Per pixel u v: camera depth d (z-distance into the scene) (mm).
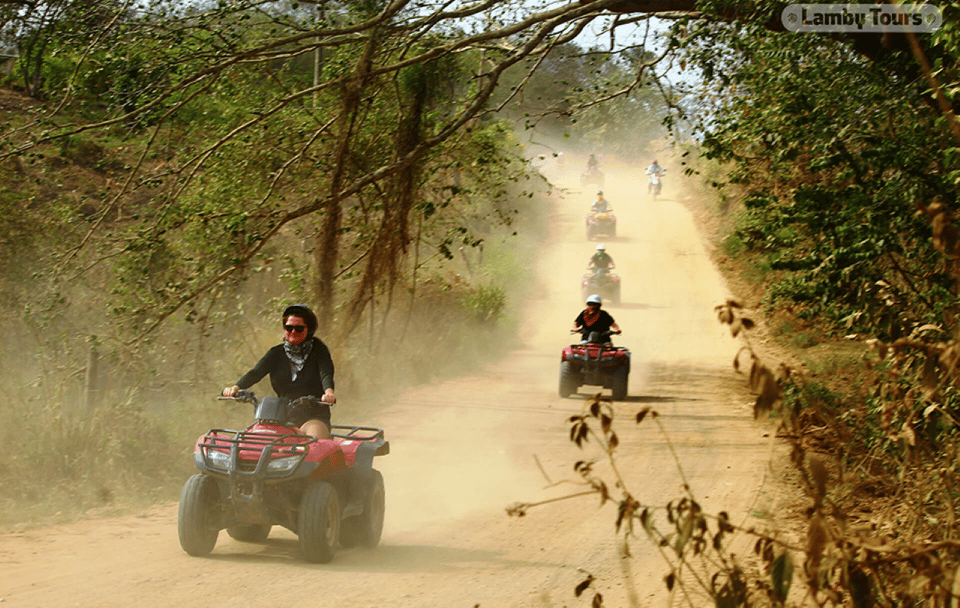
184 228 26031
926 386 6504
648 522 6254
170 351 24156
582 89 31047
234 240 25203
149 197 31531
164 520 14766
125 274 23781
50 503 15320
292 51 26359
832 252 17094
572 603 10562
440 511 15727
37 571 11453
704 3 22109
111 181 26031
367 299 27859
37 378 20438
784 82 19859
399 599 10562
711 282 65375
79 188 33156
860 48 20172
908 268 16109
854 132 17500
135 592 10547
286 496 12125
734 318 5816
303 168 29953
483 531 14344
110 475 16812
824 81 19047
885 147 16750
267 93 29203
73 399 19578
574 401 29797
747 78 22016
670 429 24344
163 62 24562
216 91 27359
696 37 23094
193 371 23891
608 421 6375
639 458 20391
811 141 18703
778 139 19547
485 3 25734
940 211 6031
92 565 11781
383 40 26047
